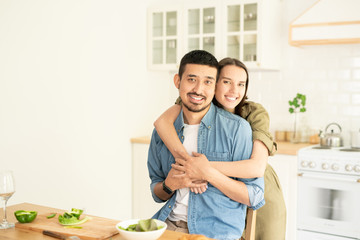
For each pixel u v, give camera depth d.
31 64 2.78
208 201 1.65
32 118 2.80
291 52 3.67
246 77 1.94
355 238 2.87
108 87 3.45
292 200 3.09
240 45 3.47
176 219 1.72
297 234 3.09
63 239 1.39
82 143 3.21
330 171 2.94
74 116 3.13
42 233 1.47
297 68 3.65
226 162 1.64
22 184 2.75
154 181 1.88
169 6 3.77
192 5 3.66
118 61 3.55
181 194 1.71
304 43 3.16
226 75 1.87
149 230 1.32
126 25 3.63
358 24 2.95
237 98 1.91
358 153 2.89
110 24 3.45
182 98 1.67
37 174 2.85
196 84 1.62
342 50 3.45
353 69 3.42
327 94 3.53
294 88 3.67
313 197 3.01
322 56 3.54
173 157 1.79
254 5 3.38
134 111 3.77
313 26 3.12
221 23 3.54
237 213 1.66
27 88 2.76
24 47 2.72
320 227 2.99
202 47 3.66
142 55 3.86
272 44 3.54
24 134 2.75
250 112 2.02
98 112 3.36
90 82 3.26
